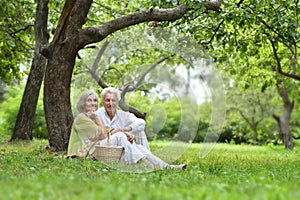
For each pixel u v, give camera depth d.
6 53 19.66
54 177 6.52
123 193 4.91
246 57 16.44
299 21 13.73
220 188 5.60
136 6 17.11
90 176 7.13
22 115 18.20
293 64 17.23
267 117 33.91
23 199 4.70
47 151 12.17
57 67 12.48
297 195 5.03
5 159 8.97
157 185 5.94
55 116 12.50
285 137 25.97
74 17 12.53
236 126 34.41
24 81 31.28
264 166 10.61
